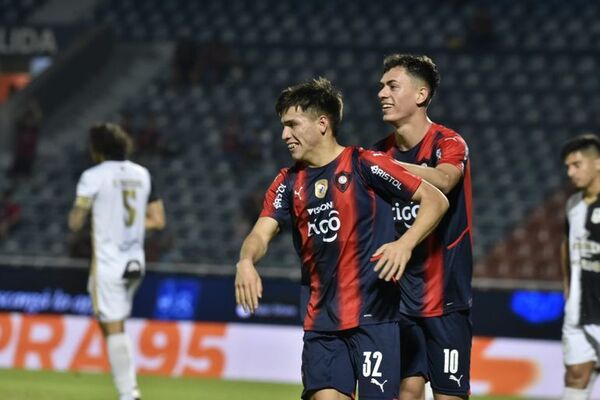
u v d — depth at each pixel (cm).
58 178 7312
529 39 8375
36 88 7962
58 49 8569
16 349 4459
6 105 7856
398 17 8719
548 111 7688
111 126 2952
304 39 8656
